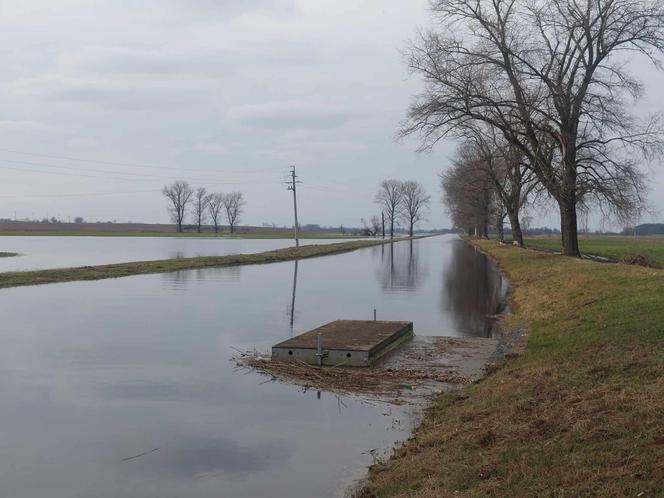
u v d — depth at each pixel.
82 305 20.38
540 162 28.03
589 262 24.98
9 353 12.59
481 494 5.18
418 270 38.06
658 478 4.61
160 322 16.81
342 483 6.34
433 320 17.61
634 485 4.60
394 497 5.64
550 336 11.72
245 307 20.17
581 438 5.77
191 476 6.53
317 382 10.47
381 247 80.44
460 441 6.75
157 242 88.81
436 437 7.22
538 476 5.25
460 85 27.28
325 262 46.84
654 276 15.81
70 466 6.78
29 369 11.22
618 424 5.82
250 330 15.61
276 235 145.38
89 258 47.31
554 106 27.56
